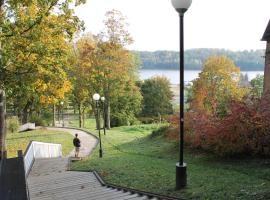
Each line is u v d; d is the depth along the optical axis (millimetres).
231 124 15203
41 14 18438
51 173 15508
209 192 9586
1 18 17938
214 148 16406
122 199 8930
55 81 21141
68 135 38469
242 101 16031
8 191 5555
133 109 63625
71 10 19438
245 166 13680
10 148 28906
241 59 153750
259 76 51094
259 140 14719
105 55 45594
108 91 48031
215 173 12695
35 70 18875
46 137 36531
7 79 17984
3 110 18750
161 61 190500
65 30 19891
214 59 51438
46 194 10320
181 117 10141
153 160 18344
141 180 12328
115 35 45125
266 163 13648
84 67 46156
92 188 11312
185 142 19906
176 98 82688
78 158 23172
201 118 18781
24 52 18984
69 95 50594
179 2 9445
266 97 16062
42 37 19594
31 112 54000
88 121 73938
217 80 50125
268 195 8828
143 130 45969
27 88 19891
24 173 6793
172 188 10422
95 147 30188
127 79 50562
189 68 183125
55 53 20078
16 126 41562
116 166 16594
